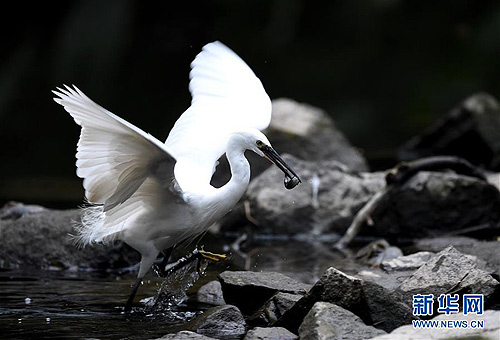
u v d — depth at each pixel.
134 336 7.42
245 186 8.69
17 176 18.59
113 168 7.58
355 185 13.62
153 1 37.09
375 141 23.11
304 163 13.96
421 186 12.33
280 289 8.41
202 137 8.96
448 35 37.47
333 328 6.75
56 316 8.19
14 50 33.16
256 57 33.97
